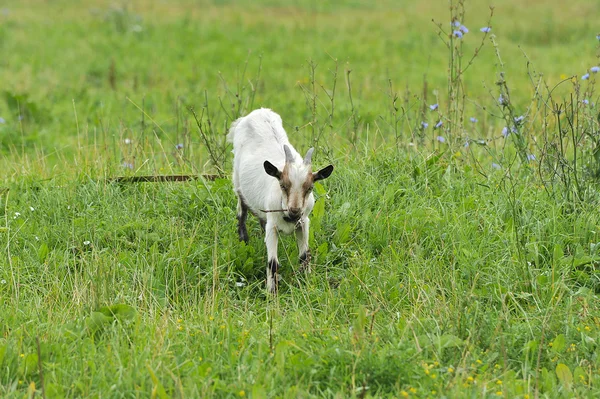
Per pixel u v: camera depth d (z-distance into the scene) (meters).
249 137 9.62
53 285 8.26
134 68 22.88
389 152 11.24
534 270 8.30
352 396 6.06
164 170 11.55
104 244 9.38
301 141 13.23
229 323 7.38
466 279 8.38
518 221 9.14
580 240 8.88
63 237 9.45
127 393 6.28
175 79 21.36
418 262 8.53
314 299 8.24
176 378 6.16
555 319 7.45
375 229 9.24
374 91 19.66
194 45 26.55
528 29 29.55
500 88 10.77
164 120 16.12
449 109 11.81
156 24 29.97
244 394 6.17
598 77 19.56
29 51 25.03
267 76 21.73
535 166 10.57
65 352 6.93
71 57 24.16
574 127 11.74
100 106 18.11
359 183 10.23
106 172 11.04
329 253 9.04
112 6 31.50
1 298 8.02
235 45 26.58
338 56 24.77
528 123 12.66
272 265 8.70
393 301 8.06
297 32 29.36
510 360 6.95
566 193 9.57
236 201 10.27
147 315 7.70
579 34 28.53
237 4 37.66
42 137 15.24
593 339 7.13
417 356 6.70
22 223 9.72
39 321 7.58
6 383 6.46
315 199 9.70
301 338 7.14
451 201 9.85
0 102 18.70
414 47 26.61
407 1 39.03
